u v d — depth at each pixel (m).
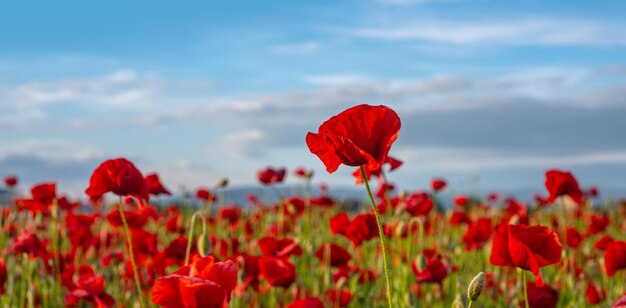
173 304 0.79
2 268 1.54
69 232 1.95
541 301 1.38
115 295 1.83
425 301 1.80
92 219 1.97
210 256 0.82
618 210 3.40
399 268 1.54
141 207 1.15
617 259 1.37
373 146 0.85
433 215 2.72
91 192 1.12
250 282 1.50
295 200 2.36
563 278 1.86
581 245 2.59
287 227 2.32
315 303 1.35
